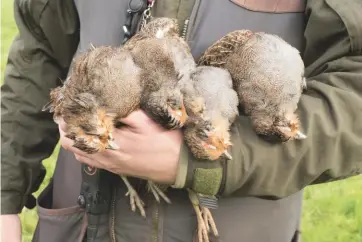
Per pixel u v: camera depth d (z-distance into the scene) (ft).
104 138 4.57
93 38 6.08
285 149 5.03
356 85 5.31
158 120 4.82
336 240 13.26
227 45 5.41
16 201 7.23
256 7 5.77
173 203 5.69
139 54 4.83
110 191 5.79
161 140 4.91
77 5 6.30
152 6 5.73
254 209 5.84
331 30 5.54
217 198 5.53
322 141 5.06
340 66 5.45
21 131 7.13
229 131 5.08
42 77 7.03
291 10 5.82
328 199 14.69
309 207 14.39
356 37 5.37
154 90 4.75
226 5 5.78
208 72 5.11
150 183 5.54
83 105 4.51
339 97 5.21
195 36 5.75
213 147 4.85
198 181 5.02
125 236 5.85
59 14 6.68
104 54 4.72
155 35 5.15
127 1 5.96
